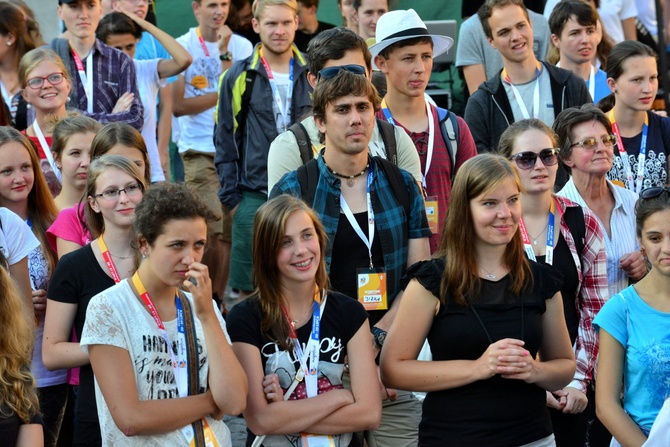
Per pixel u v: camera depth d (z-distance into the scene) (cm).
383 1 1571
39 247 1045
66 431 1010
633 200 1080
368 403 824
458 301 823
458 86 1894
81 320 912
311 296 849
